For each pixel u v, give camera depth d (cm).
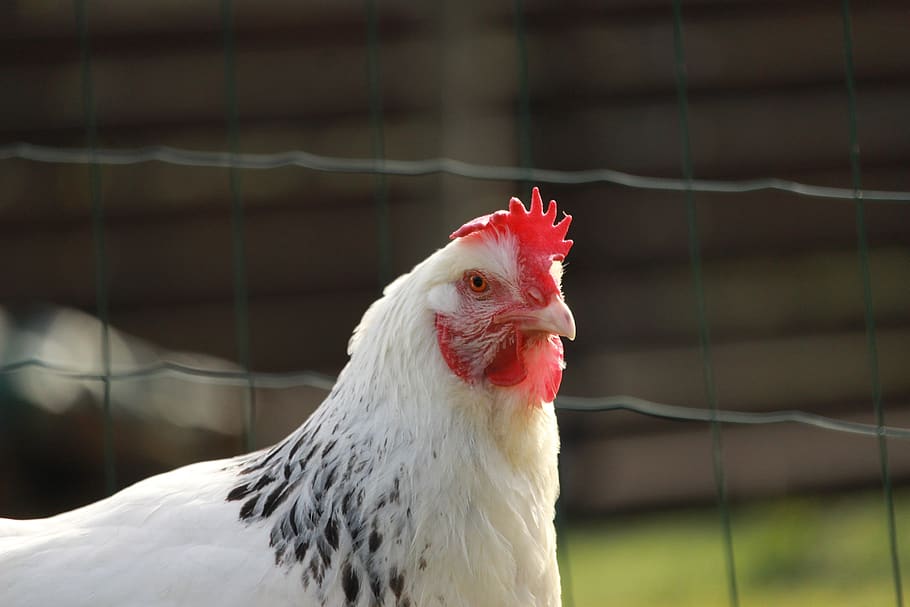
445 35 1205
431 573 404
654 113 1202
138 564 408
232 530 415
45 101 1184
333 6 1207
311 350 1229
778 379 1202
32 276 1189
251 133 1212
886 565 961
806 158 1202
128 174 1196
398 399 411
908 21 1189
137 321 1208
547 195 1204
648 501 1170
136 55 1192
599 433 1184
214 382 1037
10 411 944
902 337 1213
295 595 401
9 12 1165
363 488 409
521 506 416
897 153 1198
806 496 1170
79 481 973
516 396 411
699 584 942
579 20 1202
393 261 1230
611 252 1208
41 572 413
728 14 1194
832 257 1210
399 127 1217
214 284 1220
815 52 1194
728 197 1205
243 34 1204
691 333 1208
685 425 1191
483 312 404
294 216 1224
